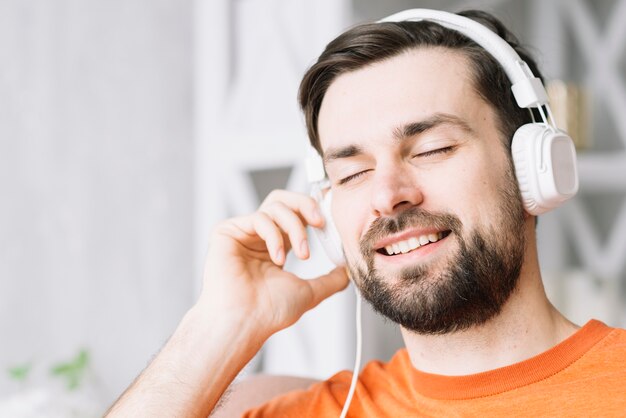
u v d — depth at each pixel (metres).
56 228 2.29
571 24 2.28
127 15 2.36
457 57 1.12
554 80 2.12
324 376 1.84
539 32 2.27
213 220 2.30
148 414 1.19
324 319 1.85
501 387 1.09
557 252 2.27
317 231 1.30
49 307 2.29
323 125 1.19
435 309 1.07
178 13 2.44
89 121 2.32
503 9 2.19
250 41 2.21
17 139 2.24
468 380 1.11
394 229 1.09
